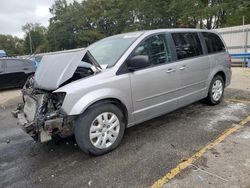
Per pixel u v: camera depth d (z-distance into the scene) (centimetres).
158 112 430
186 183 288
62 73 351
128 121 393
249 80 880
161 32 443
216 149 362
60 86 347
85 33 5509
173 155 353
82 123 343
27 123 354
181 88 463
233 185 278
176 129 445
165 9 3325
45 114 340
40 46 7831
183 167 321
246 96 648
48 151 398
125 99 378
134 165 335
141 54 404
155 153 362
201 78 510
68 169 339
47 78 371
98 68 375
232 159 332
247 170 304
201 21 3006
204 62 512
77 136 348
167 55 441
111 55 404
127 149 380
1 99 887
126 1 4281
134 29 3938
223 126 446
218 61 555
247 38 1417
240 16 2517
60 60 380
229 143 379
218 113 517
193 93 495
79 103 335
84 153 379
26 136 474
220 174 300
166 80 430
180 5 2922
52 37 6994
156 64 420
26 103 401
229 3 2686
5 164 369
